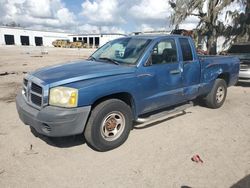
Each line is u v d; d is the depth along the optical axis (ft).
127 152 13.61
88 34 253.44
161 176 11.42
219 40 67.41
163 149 14.01
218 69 20.80
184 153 13.58
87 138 13.19
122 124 14.15
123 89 13.69
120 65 14.90
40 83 12.51
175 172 11.75
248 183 10.95
